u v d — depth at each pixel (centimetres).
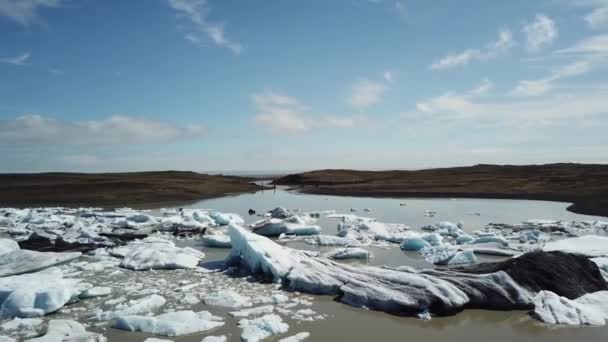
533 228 2244
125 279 1241
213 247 1788
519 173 7144
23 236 2023
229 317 926
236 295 1038
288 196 5103
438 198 4547
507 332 854
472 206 3700
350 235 1945
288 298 1060
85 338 775
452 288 1005
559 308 925
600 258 1347
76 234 1883
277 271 1206
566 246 1602
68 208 3503
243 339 788
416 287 1011
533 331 858
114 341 789
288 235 2058
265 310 959
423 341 810
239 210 3428
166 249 1508
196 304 1012
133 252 1481
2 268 1304
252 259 1305
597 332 850
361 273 1160
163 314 884
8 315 910
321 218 2878
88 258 1547
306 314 948
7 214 2844
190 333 824
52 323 840
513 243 1794
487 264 1149
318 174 9594
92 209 3400
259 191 6066
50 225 2316
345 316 938
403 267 1231
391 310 970
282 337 815
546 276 1043
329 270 1196
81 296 1049
